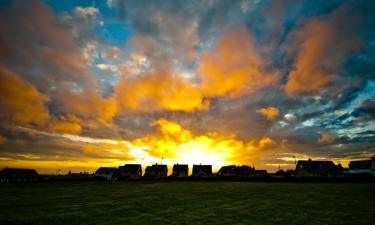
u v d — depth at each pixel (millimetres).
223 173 105688
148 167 113625
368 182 49250
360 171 83375
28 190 41531
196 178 68000
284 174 104812
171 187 44562
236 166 107875
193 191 36125
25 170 105938
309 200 24984
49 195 33031
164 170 111312
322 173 87062
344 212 18547
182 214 18750
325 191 33250
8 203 25641
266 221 16234
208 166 110125
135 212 19719
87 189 42469
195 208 21266
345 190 34344
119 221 16750
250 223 15812
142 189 40875
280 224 15453
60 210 21000
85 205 23531
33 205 23953
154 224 15875
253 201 24922
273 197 27875
